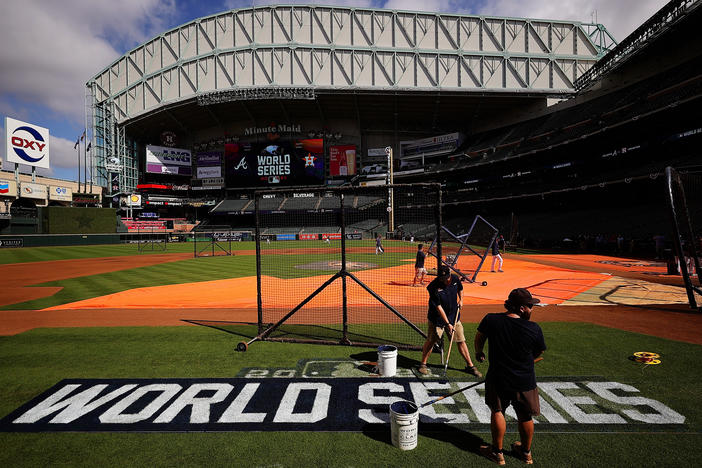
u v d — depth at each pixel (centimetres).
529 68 6116
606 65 4234
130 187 7606
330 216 6462
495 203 5541
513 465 331
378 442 370
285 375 540
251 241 6125
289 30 6406
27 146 5791
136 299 1188
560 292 1164
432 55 6266
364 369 562
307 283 1514
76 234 4809
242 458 345
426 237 5053
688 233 1080
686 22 3081
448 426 401
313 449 358
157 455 352
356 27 6353
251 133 7062
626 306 958
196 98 6269
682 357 584
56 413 433
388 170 5075
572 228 3812
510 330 335
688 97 2739
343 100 6356
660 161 3388
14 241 4291
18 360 608
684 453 342
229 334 761
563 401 445
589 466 326
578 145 4128
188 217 7469
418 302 1075
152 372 553
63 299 1205
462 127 7244
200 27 6675
